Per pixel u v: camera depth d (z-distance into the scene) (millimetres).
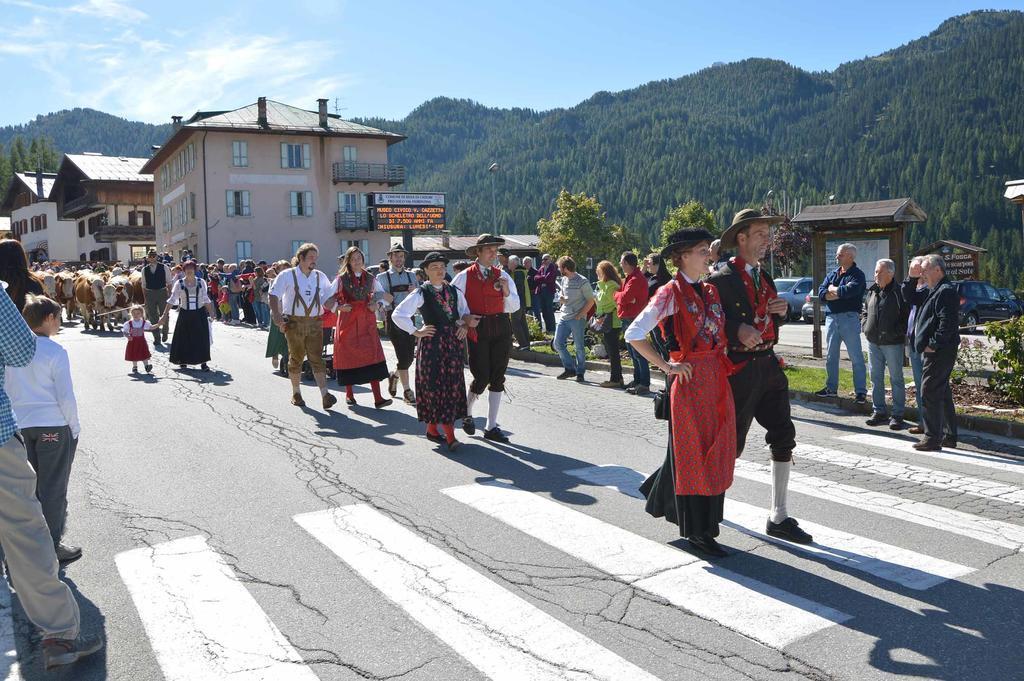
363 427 8664
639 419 9078
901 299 8391
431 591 4234
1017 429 8148
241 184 52062
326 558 4734
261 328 22406
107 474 6742
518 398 10602
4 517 3396
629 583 4316
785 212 55156
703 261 4680
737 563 4609
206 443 7902
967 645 3592
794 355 15039
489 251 7770
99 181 68375
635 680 3309
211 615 3982
